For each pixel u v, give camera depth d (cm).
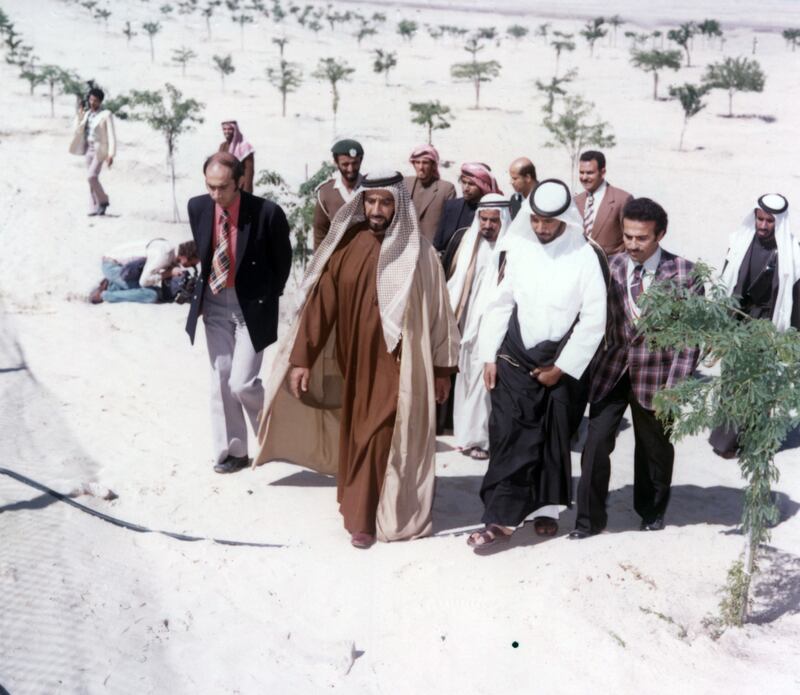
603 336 505
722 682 403
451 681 398
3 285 1119
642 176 3133
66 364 784
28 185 2130
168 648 385
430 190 740
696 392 445
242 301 592
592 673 404
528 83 5728
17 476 479
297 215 1233
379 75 5825
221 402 608
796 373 426
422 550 514
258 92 4731
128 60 5438
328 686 388
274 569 482
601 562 491
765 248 696
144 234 1623
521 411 507
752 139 3994
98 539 453
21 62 4544
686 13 10456
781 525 567
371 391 532
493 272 646
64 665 341
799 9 10625
